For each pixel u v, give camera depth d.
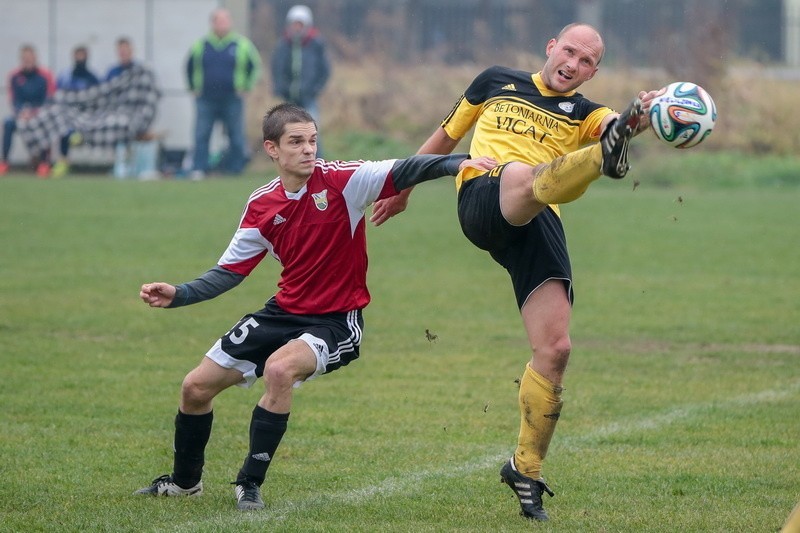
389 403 26.03
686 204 71.06
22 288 40.50
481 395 26.92
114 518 17.52
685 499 18.92
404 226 60.44
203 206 65.31
